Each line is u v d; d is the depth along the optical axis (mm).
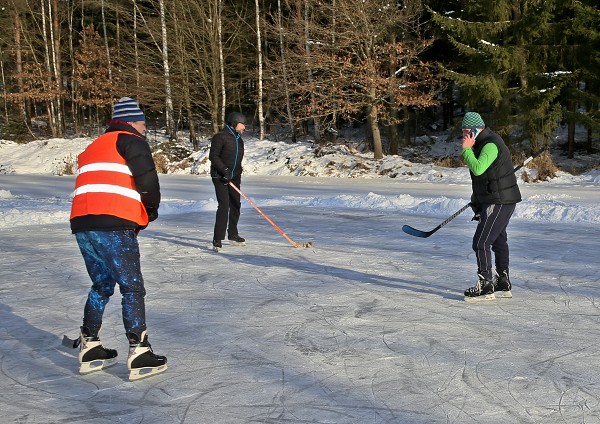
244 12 34469
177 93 31938
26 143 35781
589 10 21641
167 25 32594
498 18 23531
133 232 3979
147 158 3922
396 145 27391
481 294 5691
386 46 24328
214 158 8461
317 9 26234
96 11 39875
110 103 34219
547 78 22719
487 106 26438
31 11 37344
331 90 25141
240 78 34156
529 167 21031
